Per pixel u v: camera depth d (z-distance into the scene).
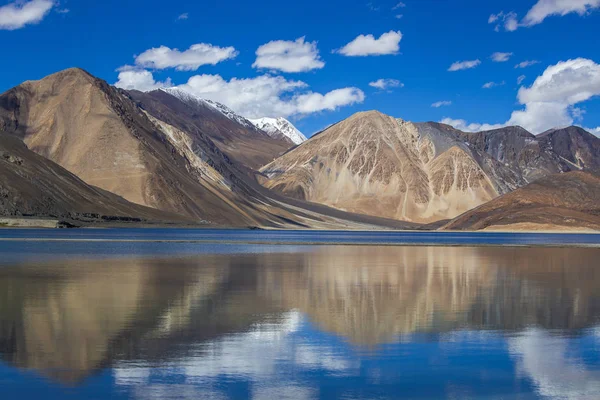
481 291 39.91
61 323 27.48
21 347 23.23
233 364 21.50
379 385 19.62
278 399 18.38
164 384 19.44
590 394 19.11
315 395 18.73
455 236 187.50
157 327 26.88
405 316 30.14
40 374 20.17
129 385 19.28
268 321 28.53
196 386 19.30
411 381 20.03
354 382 19.86
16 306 31.73
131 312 30.36
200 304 33.09
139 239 111.50
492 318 29.80
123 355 22.36
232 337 25.27
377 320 29.03
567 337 25.84
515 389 19.42
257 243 107.50
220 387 19.27
